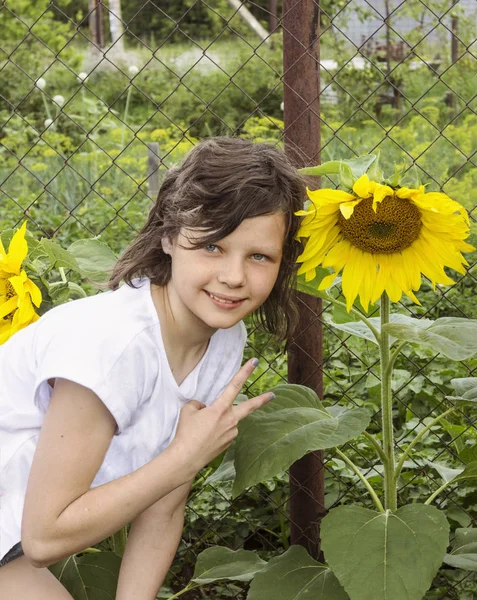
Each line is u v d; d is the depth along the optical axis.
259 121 9.60
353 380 3.64
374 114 10.40
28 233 2.45
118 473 2.01
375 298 2.10
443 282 2.07
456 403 2.28
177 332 1.99
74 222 5.43
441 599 2.62
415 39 11.38
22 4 13.31
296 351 2.57
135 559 2.14
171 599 2.33
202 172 1.87
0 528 1.89
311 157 2.47
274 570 2.25
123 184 7.33
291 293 2.18
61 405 1.80
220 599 2.77
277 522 2.97
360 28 11.81
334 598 2.17
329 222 2.04
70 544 1.80
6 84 11.74
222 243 1.86
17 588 1.93
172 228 1.91
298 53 2.44
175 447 1.88
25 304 2.21
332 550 2.02
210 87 11.64
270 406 2.24
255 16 16.27
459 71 10.44
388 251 2.06
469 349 1.99
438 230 2.01
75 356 1.79
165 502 2.13
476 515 2.85
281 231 1.91
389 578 1.96
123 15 16.95
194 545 2.79
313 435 2.11
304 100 2.45
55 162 8.03
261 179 1.85
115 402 1.80
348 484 2.96
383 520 2.08
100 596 2.28
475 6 11.84
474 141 7.50
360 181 1.92
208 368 2.10
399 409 3.48
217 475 2.31
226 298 1.88
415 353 3.62
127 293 1.96
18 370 1.92
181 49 14.87
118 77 13.01
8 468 1.90
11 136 9.09
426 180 6.66
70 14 17.06
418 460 3.08
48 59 12.88
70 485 1.79
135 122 11.18
